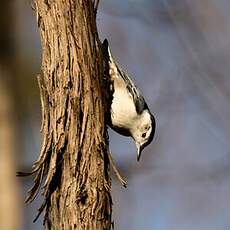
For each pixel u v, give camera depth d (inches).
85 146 472.7
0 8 639.1
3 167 612.7
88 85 475.8
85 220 469.7
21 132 647.1
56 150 472.4
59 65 475.8
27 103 657.0
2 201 606.9
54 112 475.5
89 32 481.1
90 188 471.5
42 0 481.4
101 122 477.7
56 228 473.4
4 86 629.3
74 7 479.2
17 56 645.9
